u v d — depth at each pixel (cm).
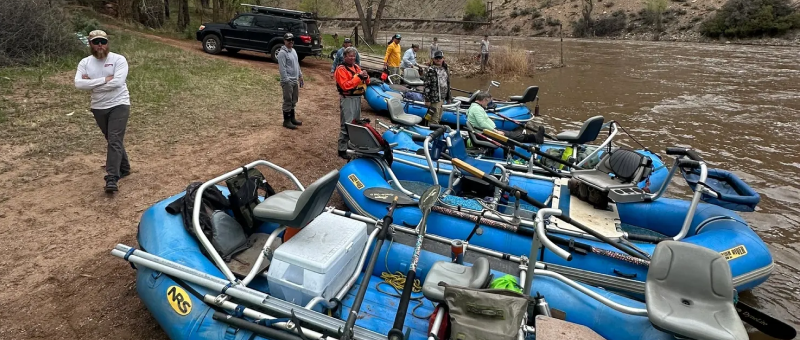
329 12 4000
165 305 304
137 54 1346
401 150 636
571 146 617
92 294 367
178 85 1048
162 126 773
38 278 377
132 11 2178
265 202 321
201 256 326
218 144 719
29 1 1095
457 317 255
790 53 2583
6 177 534
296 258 286
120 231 452
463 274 303
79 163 592
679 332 251
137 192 532
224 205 365
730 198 405
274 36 1541
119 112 509
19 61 1050
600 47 3119
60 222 457
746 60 2280
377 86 1096
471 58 2033
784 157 815
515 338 244
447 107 873
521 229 413
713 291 273
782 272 462
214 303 289
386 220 359
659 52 2733
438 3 6812
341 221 334
